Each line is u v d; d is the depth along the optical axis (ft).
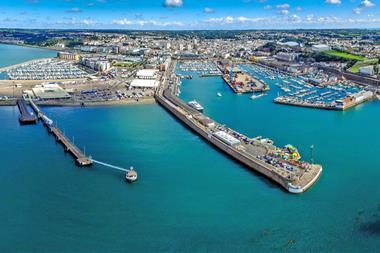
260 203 516.73
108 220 472.03
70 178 594.65
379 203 512.63
